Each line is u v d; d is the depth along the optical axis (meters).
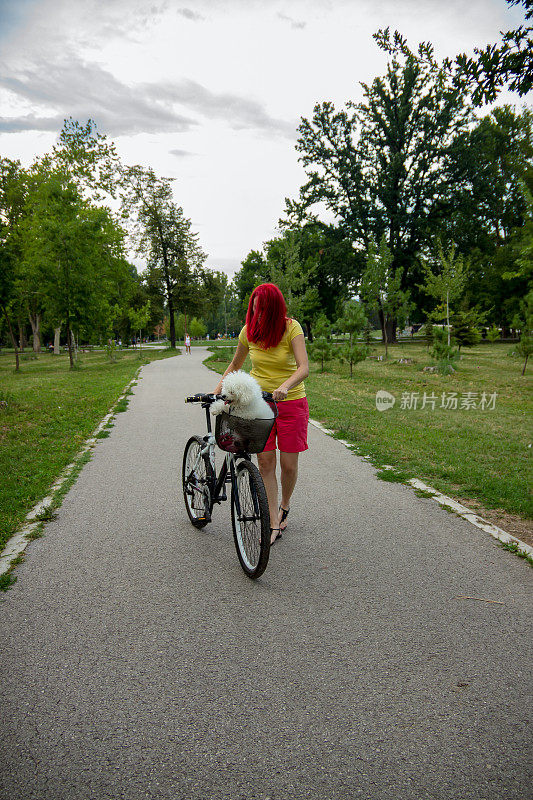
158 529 4.44
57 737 2.12
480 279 45.97
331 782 1.89
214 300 48.03
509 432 8.30
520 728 2.14
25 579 3.52
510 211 45.19
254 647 2.72
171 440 7.94
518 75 3.69
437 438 7.77
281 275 26.88
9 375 24.77
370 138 42.06
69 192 28.05
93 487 5.64
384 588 3.35
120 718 2.22
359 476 5.94
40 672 2.54
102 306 31.33
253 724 2.18
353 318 17.50
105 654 2.68
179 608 3.13
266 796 1.83
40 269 26.92
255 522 3.45
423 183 42.34
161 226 44.97
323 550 3.95
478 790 1.85
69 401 12.22
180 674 2.51
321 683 2.43
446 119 39.41
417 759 1.99
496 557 3.79
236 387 3.29
